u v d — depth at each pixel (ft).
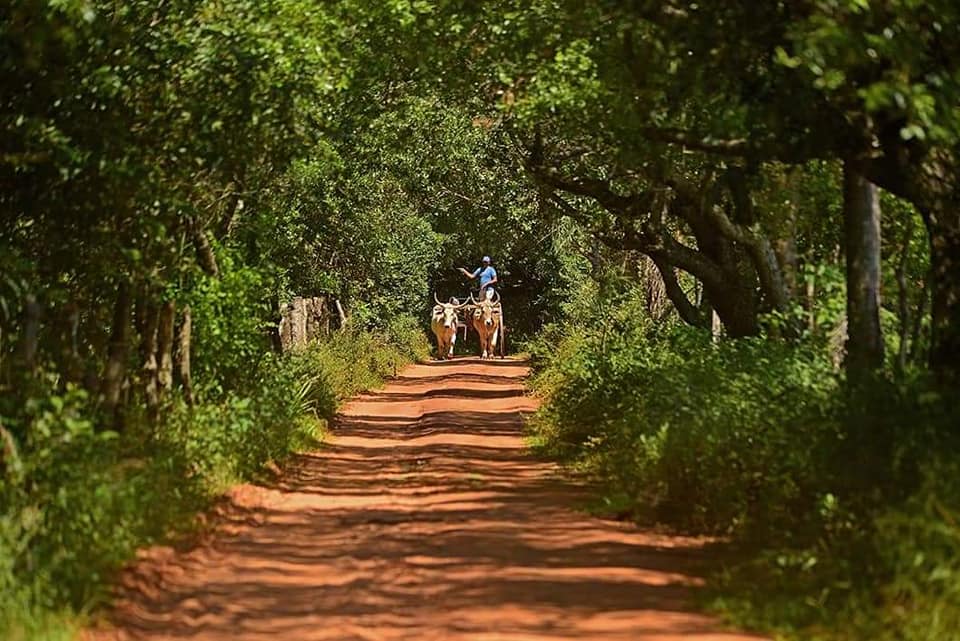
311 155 188.96
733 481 111.34
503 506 129.90
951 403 101.30
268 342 201.05
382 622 80.48
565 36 171.73
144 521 101.45
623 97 157.28
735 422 119.85
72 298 135.33
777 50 97.35
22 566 81.56
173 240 145.79
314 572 97.35
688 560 99.91
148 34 130.62
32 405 104.47
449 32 187.01
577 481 150.30
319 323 342.64
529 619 80.23
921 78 101.76
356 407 271.49
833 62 96.07
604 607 83.51
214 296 150.00
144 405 144.87
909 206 161.27
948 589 73.10
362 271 320.29
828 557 87.10
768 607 80.69
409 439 207.00
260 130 144.15
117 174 123.34
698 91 126.52
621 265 296.30
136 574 89.35
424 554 103.35
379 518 123.34
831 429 103.50
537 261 451.53
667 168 172.35
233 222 180.45
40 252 131.95
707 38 109.70
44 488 95.50
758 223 180.04
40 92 121.90
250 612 83.92
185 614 83.25
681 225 250.98
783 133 113.19
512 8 177.06
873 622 74.69
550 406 210.38
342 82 161.38
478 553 103.09
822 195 180.55
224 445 140.67
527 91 180.86
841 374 130.11
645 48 136.77
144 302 147.33
